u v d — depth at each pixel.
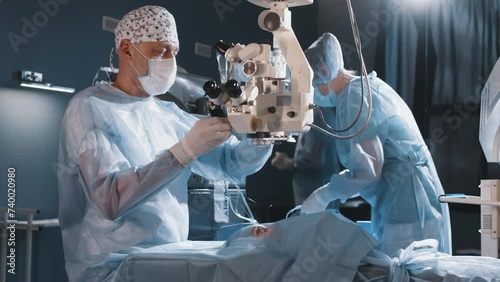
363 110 2.06
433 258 1.54
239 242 1.62
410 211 2.09
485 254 2.09
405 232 2.09
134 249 1.70
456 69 4.45
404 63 4.66
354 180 2.03
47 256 3.68
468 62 4.40
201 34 4.71
